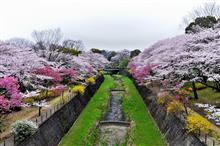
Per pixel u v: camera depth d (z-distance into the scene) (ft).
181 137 88.84
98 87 261.44
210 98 122.93
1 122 93.25
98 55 379.14
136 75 199.31
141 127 120.88
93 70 258.37
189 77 98.37
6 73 97.71
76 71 198.18
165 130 108.37
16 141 75.87
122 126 130.00
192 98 127.24
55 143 97.35
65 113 123.03
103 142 106.11
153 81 170.19
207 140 77.82
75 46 329.93
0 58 103.76
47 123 96.17
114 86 272.51
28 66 111.96
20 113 112.88
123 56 553.23
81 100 167.73
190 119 83.61
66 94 162.40
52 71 141.18
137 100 190.49
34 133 81.15
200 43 92.07
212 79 77.15
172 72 106.52
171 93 124.47
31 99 117.29
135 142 101.09
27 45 224.12
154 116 135.64
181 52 98.22
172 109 107.65
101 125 131.85
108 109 167.94
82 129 118.62
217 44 80.74
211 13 196.44
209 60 75.61
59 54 191.21
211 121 92.73
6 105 85.66
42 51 185.88
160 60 129.29
